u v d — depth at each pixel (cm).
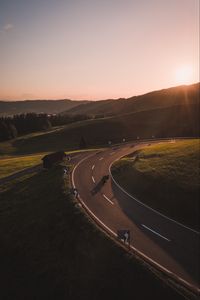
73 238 2738
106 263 2264
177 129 12631
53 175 4850
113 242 2431
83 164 5616
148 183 3825
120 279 2089
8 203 4156
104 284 2117
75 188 4009
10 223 3528
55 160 5631
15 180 5188
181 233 2631
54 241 2856
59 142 12612
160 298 1862
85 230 2747
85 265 2372
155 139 9256
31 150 11912
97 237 2570
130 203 3444
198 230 2673
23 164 6756
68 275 2386
